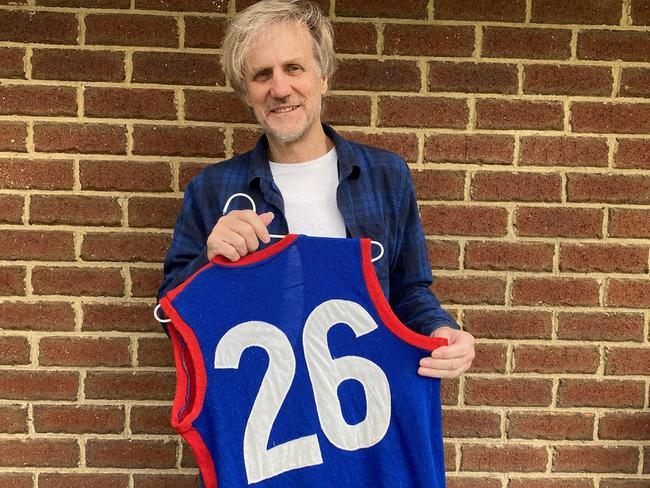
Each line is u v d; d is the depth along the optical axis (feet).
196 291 3.81
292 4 3.99
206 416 3.81
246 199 4.32
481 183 5.72
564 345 5.88
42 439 5.87
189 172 5.67
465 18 5.56
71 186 5.66
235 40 4.00
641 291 5.83
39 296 5.74
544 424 5.94
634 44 5.61
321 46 4.11
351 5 5.53
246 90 4.17
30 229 5.68
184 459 5.92
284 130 4.01
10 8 5.48
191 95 5.60
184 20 5.53
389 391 3.88
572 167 5.73
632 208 5.77
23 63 5.52
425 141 5.67
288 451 3.90
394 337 3.87
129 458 5.90
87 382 5.83
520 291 5.82
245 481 3.83
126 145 5.63
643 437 5.94
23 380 5.81
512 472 5.96
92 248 5.71
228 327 3.83
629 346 5.89
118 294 5.76
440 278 5.81
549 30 5.58
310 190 4.29
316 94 4.09
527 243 5.79
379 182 4.42
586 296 5.83
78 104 5.57
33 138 5.59
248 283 3.85
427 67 5.61
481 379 5.90
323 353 3.90
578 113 5.66
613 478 5.95
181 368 3.84
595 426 5.94
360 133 5.65
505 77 5.62
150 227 5.73
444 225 5.75
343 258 3.88
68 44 5.53
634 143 5.70
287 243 3.85
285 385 3.88
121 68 5.55
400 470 3.89
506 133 5.68
